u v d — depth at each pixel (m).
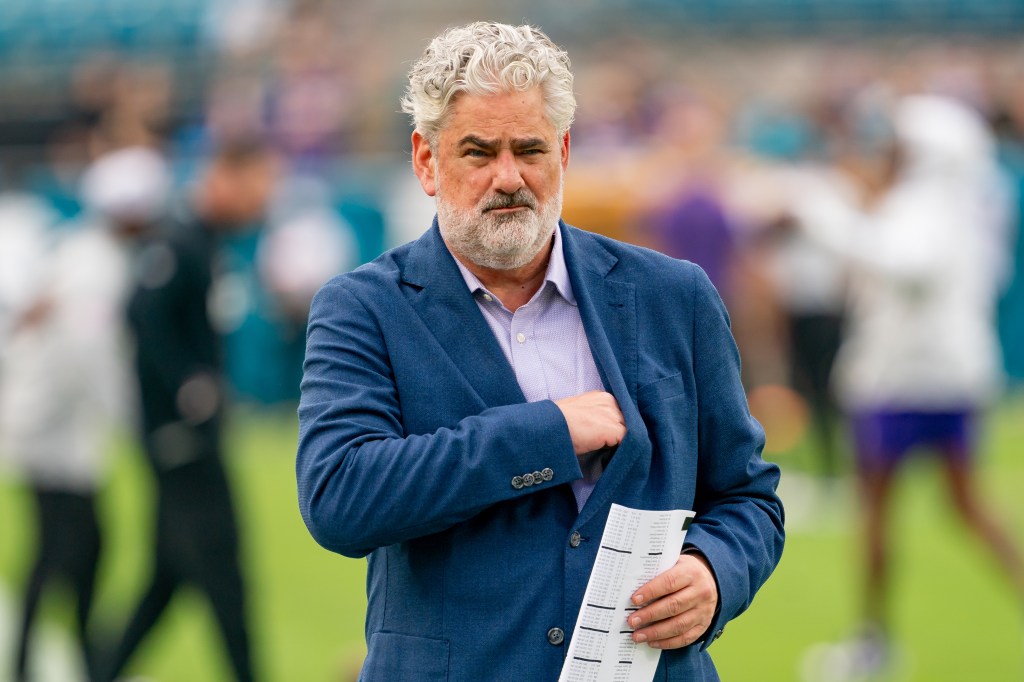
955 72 58.44
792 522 34.97
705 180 37.94
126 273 21.08
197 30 64.06
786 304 38.66
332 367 9.84
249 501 37.09
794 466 41.03
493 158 9.53
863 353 24.86
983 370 24.66
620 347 9.98
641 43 65.81
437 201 9.84
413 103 9.85
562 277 10.11
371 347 9.84
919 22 68.19
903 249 24.08
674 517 9.40
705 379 10.15
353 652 20.09
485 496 9.26
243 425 46.59
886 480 24.53
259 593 29.34
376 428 9.59
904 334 24.28
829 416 38.44
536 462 9.31
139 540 33.38
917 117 25.12
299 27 63.41
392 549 9.93
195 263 20.31
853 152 33.78
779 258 38.53
